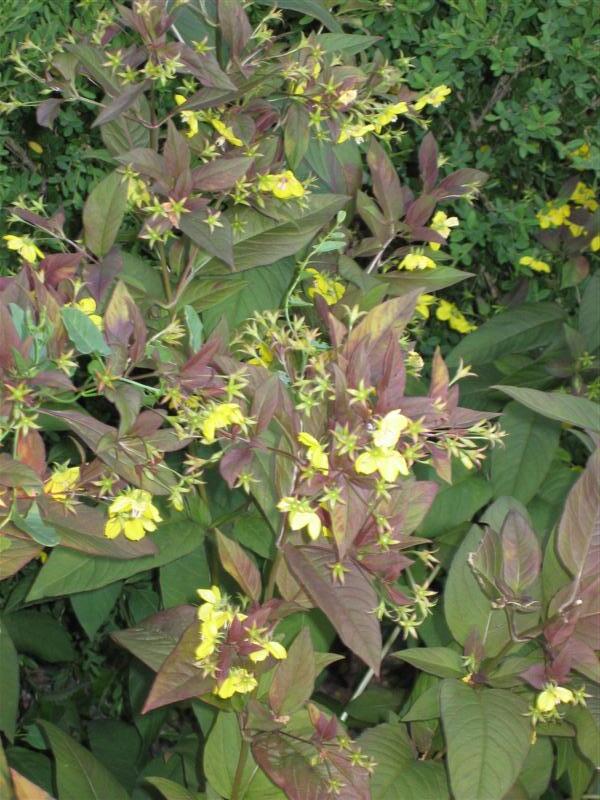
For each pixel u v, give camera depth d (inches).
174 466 29.2
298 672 21.3
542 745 25.3
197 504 26.8
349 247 32.3
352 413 18.3
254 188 24.2
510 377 35.2
